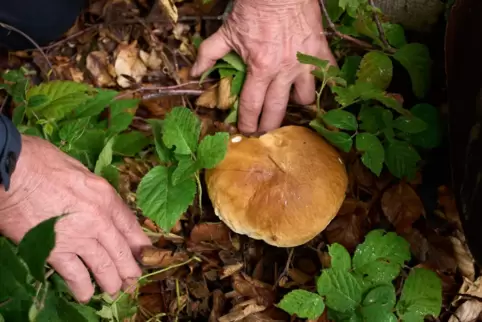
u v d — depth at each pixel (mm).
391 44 932
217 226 859
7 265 676
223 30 878
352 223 869
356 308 794
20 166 715
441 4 938
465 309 847
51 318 757
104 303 814
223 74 899
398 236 820
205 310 859
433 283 805
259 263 861
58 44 989
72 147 856
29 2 922
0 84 884
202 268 862
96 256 769
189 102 942
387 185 890
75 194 750
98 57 972
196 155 822
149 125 927
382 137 876
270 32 836
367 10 915
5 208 726
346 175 844
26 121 895
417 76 893
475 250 781
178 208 803
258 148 829
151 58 967
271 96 864
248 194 808
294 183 804
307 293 793
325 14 910
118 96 929
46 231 646
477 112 777
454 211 883
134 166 898
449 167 908
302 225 798
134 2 1004
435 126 870
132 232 814
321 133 847
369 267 809
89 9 1002
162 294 865
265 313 842
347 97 849
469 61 794
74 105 861
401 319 803
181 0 991
